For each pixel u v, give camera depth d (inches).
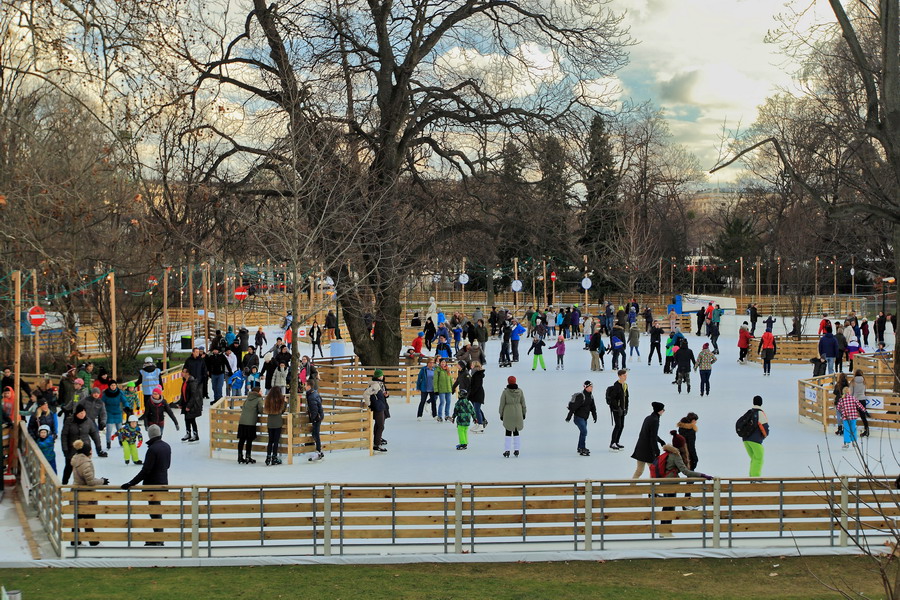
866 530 551.8
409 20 1229.7
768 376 1331.2
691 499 547.8
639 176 2760.8
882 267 2149.4
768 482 551.8
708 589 482.6
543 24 1198.3
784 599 463.5
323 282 1247.5
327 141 1053.2
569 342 1841.8
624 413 834.2
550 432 920.9
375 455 815.1
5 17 762.2
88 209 796.0
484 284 3061.0
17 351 775.1
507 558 535.8
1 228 755.4
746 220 3206.2
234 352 1274.6
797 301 1807.3
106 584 482.0
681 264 3078.2
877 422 904.9
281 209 1063.6
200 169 1115.3
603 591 477.4
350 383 1201.4
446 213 1269.7
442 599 462.6
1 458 686.5
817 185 1368.1
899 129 755.4
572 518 542.9
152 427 550.0
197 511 527.8
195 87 1059.9
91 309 1464.1
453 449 840.9
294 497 535.5
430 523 537.3
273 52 1114.1
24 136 906.7
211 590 473.4
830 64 1121.4
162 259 1122.7
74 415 683.4
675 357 1162.0
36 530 590.6
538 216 1195.9
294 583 488.7
